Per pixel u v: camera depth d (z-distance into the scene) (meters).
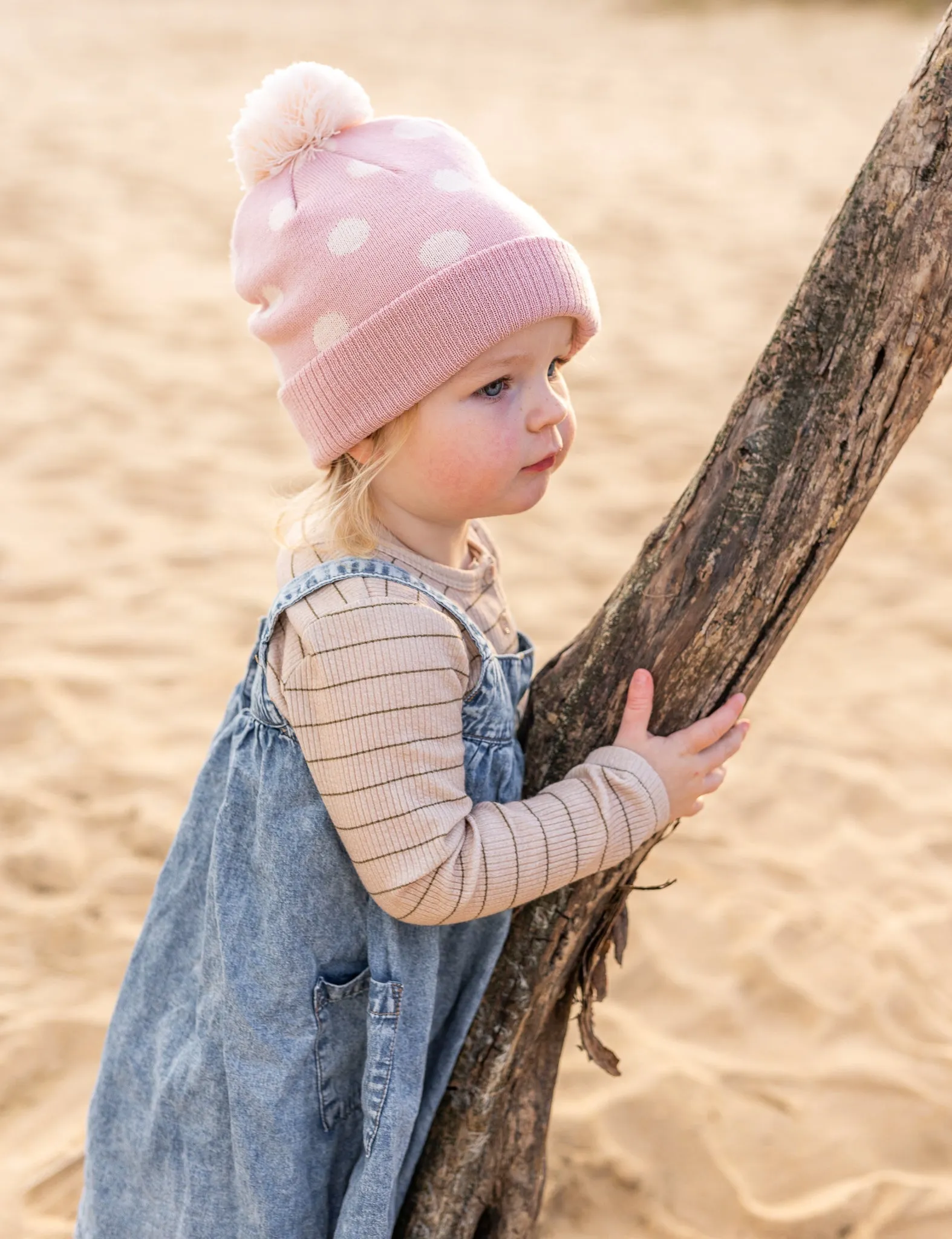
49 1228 1.96
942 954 2.60
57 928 2.59
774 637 1.32
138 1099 1.46
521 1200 1.62
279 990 1.33
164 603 3.88
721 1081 2.27
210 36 15.85
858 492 1.25
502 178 9.42
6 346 5.96
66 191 8.59
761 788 3.14
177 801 2.98
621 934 1.54
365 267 1.20
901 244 1.15
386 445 1.26
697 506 1.31
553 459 1.30
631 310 6.93
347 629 1.21
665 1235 1.98
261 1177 1.35
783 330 1.24
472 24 18.09
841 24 17.48
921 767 3.25
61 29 15.70
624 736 1.33
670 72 14.54
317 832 1.29
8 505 4.46
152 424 5.27
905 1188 2.05
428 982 1.35
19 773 3.06
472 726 1.31
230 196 8.74
